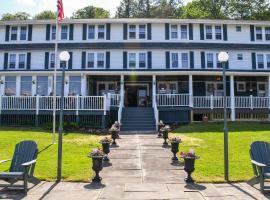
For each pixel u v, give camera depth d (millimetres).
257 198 7125
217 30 29562
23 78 25141
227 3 49906
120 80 26266
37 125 21641
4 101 22078
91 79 27094
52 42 28922
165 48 28109
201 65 28156
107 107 21969
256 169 8172
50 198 7098
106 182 8453
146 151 12781
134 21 28922
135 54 28172
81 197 7168
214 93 27531
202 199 7035
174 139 11016
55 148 12977
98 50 28156
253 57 28672
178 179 8758
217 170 9547
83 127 20906
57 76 24766
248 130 18250
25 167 7488
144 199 7008
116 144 14367
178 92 27406
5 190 7648
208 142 14336
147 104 27297
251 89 27859
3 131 18203
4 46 28859
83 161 10727
